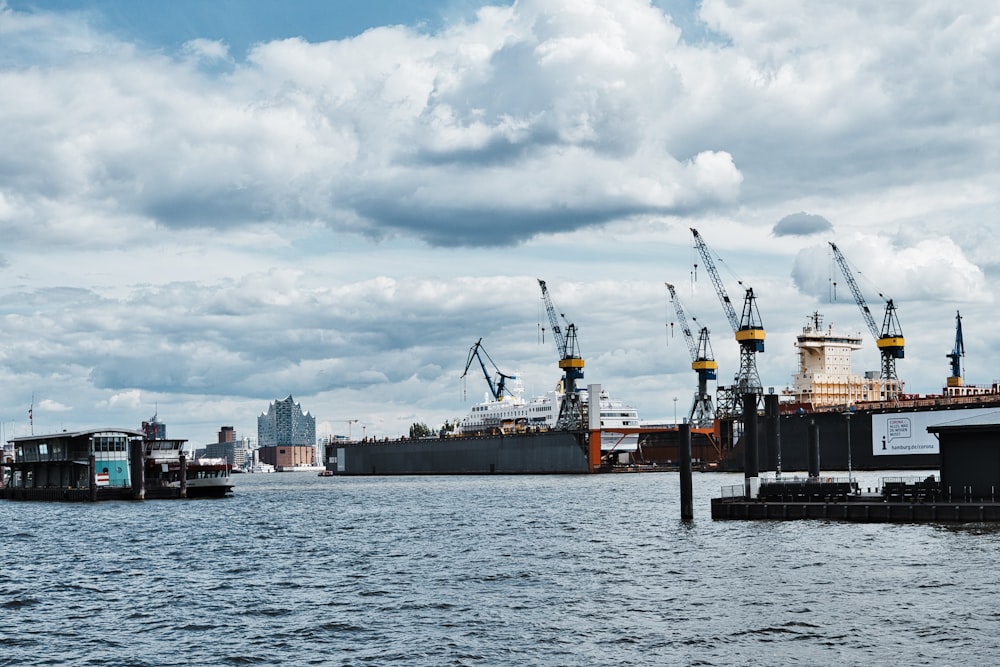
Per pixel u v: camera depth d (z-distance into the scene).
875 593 71.12
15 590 85.31
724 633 61.00
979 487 109.75
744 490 136.38
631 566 88.69
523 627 64.38
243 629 66.44
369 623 67.00
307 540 122.75
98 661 58.78
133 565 101.25
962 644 56.59
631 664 55.06
